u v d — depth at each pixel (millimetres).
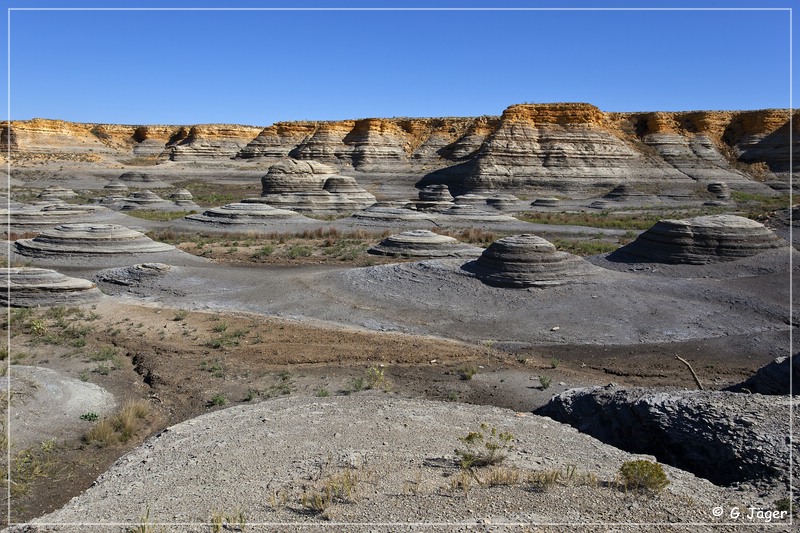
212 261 34031
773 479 9070
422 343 19812
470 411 12727
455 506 7988
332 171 70438
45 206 50750
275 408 12812
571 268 26156
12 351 17641
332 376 16703
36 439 12219
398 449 10266
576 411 13180
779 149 101375
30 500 10289
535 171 92688
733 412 10719
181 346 18922
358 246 40094
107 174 104812
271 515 7914
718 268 28953
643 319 22328
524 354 19234
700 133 107125
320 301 24734
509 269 25547
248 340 19797
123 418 13188
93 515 8297
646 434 11453
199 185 98438
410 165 109500
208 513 8070
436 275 26797
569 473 9219
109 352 18047
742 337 20562
